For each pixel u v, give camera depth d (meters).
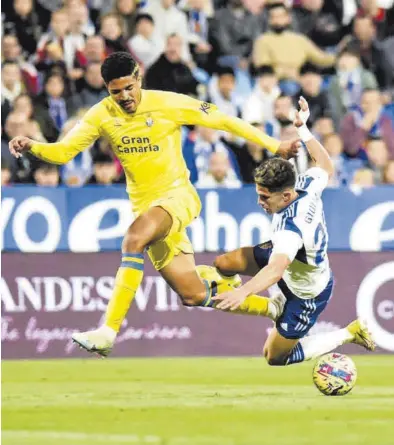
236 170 33.72
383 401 20.12
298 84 36.38
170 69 35.31
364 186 30.42
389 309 30.42
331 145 34.62
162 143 20.25
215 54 36.66
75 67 34.72
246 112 35.56
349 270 30.28
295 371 26.34
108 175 32.94
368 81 36.66
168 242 20.48
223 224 29.91
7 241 29.34
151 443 14.86
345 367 20.98
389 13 37.72
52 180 32.81
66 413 18.42
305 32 37.31
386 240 30.47
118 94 19.61
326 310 30.09
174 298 29.88
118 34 35.38
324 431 16.06
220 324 29.98
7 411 18.75
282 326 20.38
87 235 29.67
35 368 27.06
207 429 16.27
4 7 35.00
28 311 29.38
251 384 23.66
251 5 36.81
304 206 18.50
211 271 20.97
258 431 16.03
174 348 29.80
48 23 35.28
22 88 34.12
